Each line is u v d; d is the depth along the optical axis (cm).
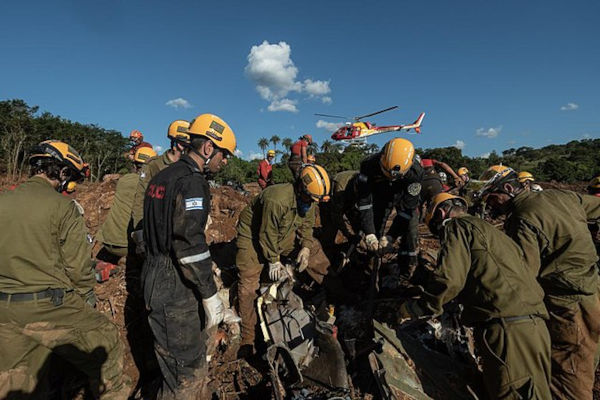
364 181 396
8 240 215
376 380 257
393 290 440
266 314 337
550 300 270
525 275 231
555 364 278
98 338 254
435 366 298
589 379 270
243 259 362
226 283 435
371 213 402
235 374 317
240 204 770
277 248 343
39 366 238
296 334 314
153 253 244
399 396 249
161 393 251
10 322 221
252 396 294
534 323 225
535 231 257
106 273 390
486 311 233
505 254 233
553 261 263
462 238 241
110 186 784
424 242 612
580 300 261
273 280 355
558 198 270
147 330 353
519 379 221
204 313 255
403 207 426
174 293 237
